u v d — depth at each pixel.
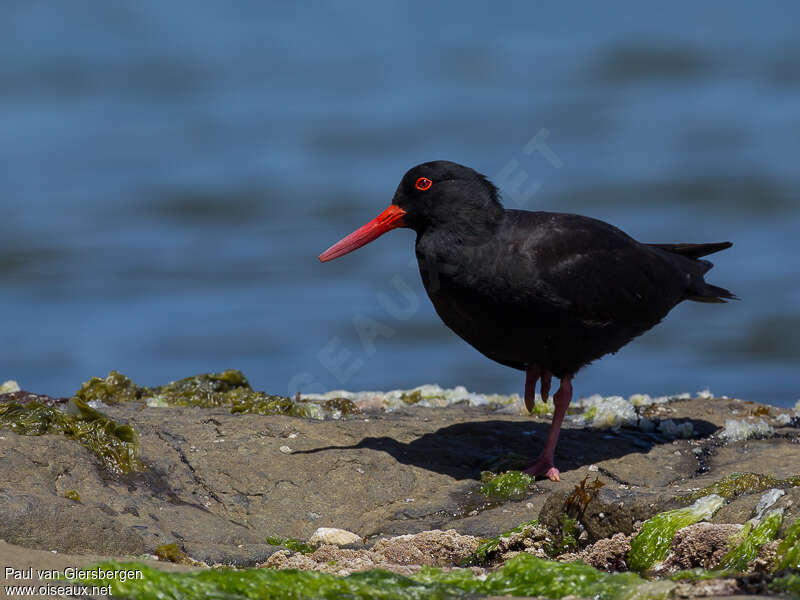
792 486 10.12
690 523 9.38
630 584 7.85
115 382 14.51
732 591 7.52
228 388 14.75
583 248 12.49
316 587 7.76
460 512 11.08
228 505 11.02
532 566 8.24
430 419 13.84
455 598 7.88
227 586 7.68
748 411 14.38
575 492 9.90
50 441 10.84
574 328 12.39
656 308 13.30
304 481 11.46
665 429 13.59
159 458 11.58
